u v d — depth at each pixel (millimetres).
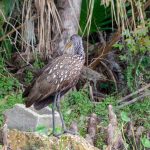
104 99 14359
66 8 14164
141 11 13797
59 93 10602
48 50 14109
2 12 13984
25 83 14422
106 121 13180
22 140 10516
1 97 13625
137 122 13531
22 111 11703
